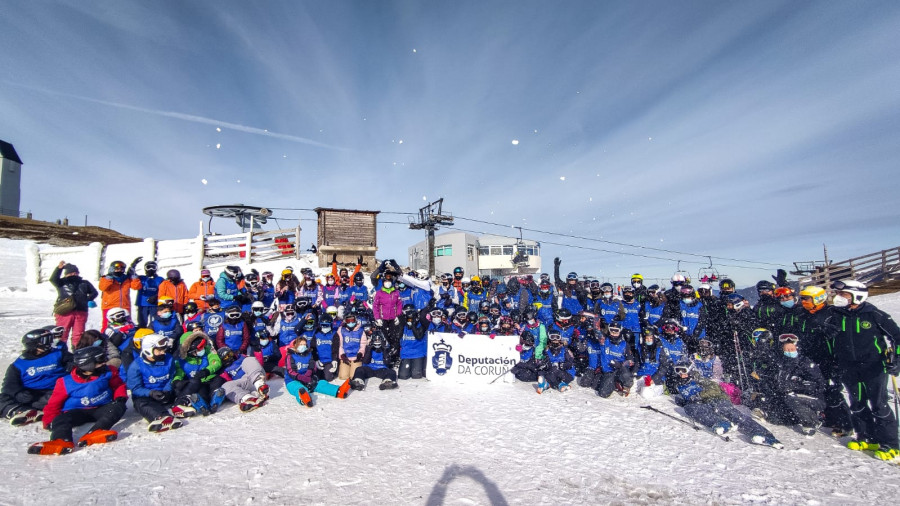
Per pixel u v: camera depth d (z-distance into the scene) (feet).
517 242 164.45
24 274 63.62
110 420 16.16
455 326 28.48
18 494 11.22
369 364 26.23
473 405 21.26
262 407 20.26
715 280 36.58
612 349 24.93
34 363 17.39
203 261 56.70
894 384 15.97
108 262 50.96
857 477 13.66
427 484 12.34
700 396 19.58
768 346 20.24
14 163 163.63
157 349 17.92
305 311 26.94
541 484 12.55
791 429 18.40
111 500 10.99
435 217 102.89
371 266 71.05
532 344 27.45
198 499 11.11
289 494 11.50
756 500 12.01
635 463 14.43
